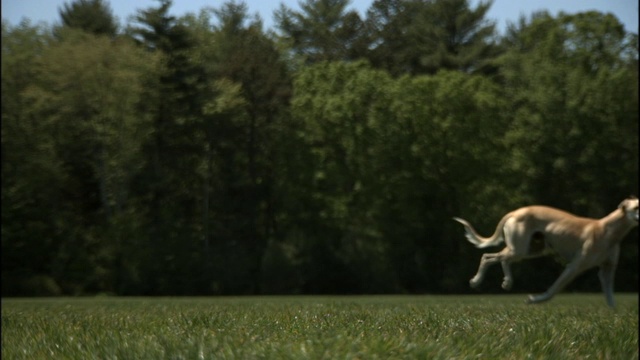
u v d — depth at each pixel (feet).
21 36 285.02
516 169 268.00
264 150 284.61
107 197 274.77
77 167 280.31
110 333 38.37
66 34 309.83
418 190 265.95
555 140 267.59
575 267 83.20
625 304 95.14
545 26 278.26
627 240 268.82
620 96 265.54
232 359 27.27
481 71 348.38
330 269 254.68
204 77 280.72
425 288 264.11
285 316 49.47
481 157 266.16
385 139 268.62
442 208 267.59
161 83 274.57
